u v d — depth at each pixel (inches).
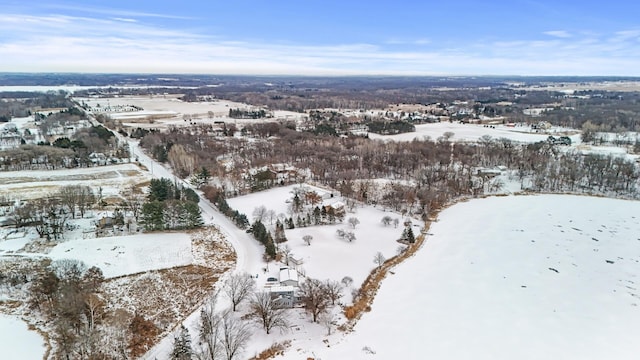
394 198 5064.0
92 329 2490.2
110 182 5713.6
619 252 3969.0
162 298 3002.0
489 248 4037.9
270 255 3592.5
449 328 2822.3
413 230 4429.1
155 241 3929.6
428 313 2987.2
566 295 3253.0
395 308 3041.3
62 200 4411.9
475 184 5866.1
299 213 4643.2
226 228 4308.6
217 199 4928.6
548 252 3964.1
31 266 3319.4
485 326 2854.3
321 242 3978.8
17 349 2380.7
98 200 4842.5
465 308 3061.0
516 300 3176.7
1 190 5078.7
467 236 4308.6
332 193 5354.3
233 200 5162.4
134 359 2370.8
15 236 3875.5
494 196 5639.8
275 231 4050.2
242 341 2413.9
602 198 5536.4
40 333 2546.8
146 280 3233.3
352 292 3161.9
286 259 3572.8
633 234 4360.2
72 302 2645.2
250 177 5728.3
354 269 3538.4
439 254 3912.4
